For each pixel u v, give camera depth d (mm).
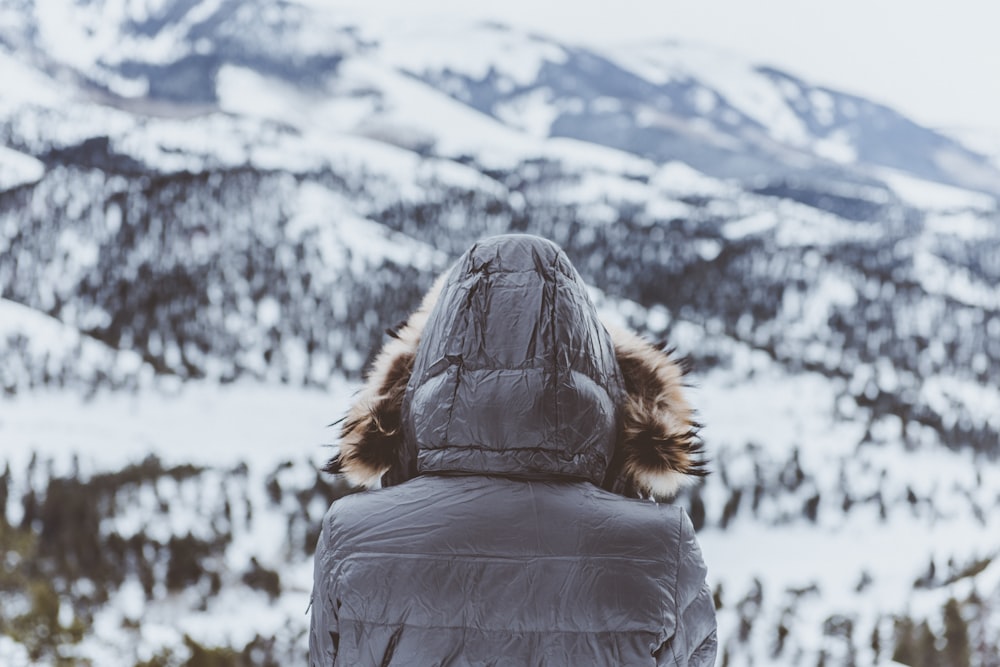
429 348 2453
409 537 2268
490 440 2309
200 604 67250
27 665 37281
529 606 2191
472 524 2258
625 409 2525
